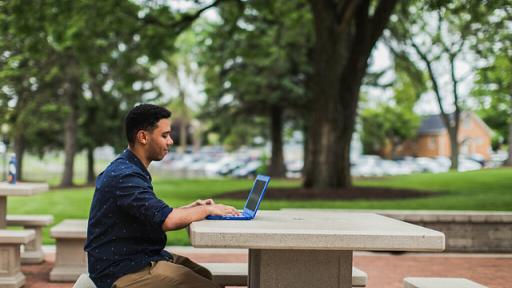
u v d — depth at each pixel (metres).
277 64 28.69
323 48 16.36
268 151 55.19
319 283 3.99
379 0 16.19
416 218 9.29
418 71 31.25
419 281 5.04
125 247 3.86
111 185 3.86
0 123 27.84
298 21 21.62
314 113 16.80
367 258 8.88
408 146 73.12
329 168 16.59
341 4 16.62
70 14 17.48
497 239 9.43
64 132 32.56
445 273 7.72
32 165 67.50
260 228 3.62
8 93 26.81
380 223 4.16
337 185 16.66
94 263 3.89
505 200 13.62
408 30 28.17
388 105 53.41
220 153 73.62
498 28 19.44
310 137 16.98
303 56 28.75
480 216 9.34
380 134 51.31
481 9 16.31
